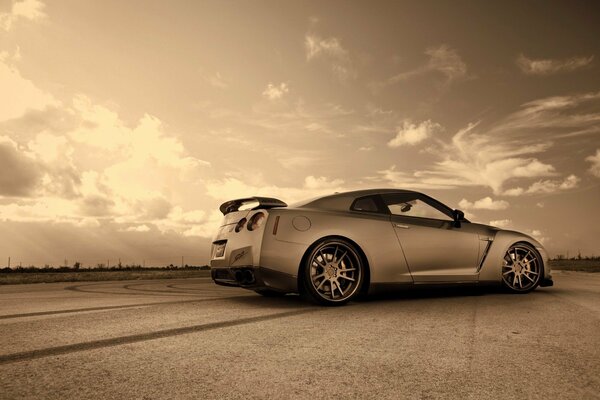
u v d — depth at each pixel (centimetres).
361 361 225
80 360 228
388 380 195
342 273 440
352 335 287
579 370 209
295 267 425
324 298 427
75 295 609
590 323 324
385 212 473
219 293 620
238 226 450
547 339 273
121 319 354
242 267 432
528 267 518
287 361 225
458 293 524
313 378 198
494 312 377
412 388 185
